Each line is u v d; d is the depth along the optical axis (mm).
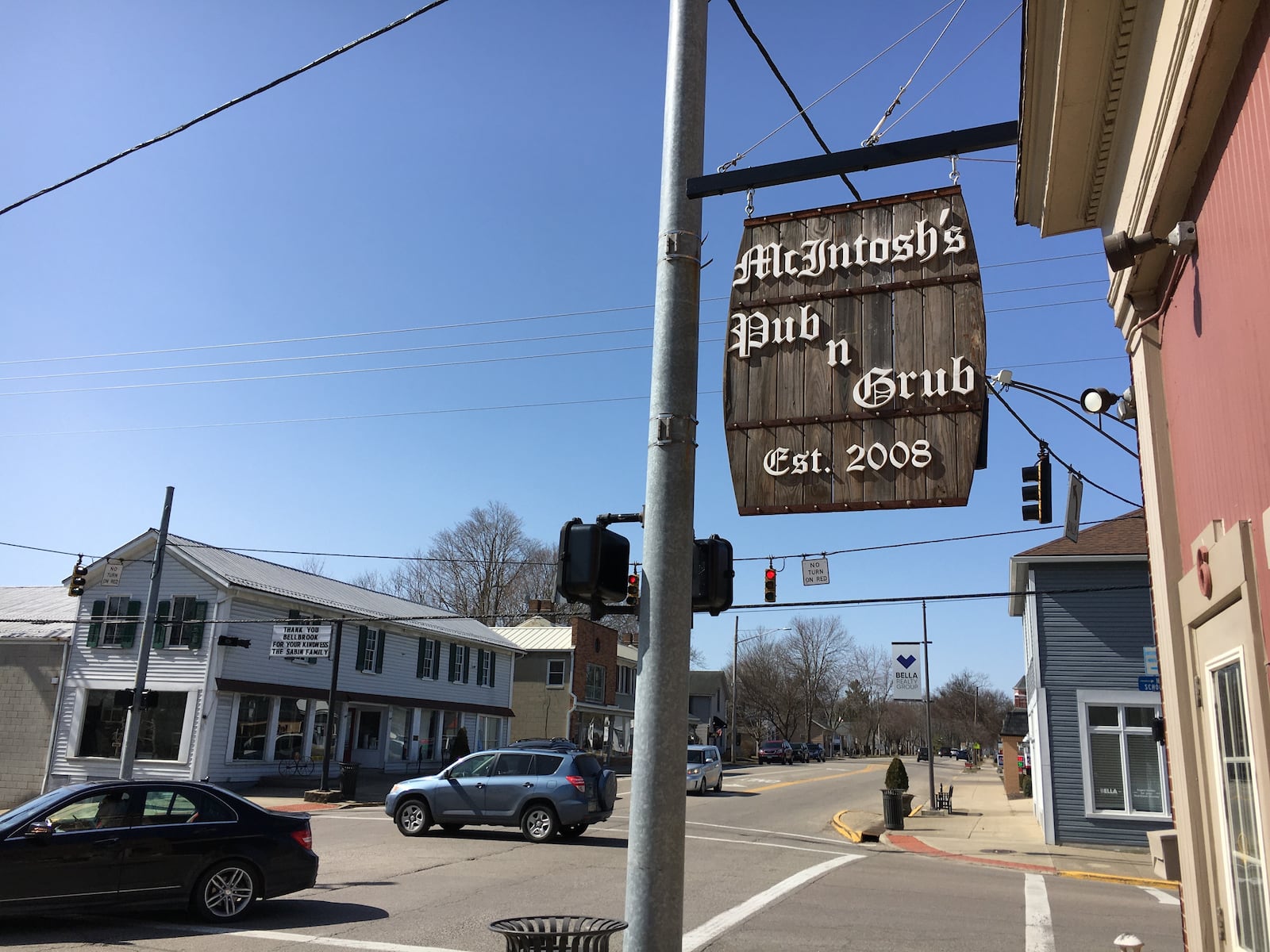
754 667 94375
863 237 5609
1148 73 4930
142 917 10117
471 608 66188
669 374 5102
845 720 121875
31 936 9156
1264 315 3795
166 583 29109
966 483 5078
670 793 4508
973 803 33750
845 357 5461
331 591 35469
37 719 29031
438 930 9633
